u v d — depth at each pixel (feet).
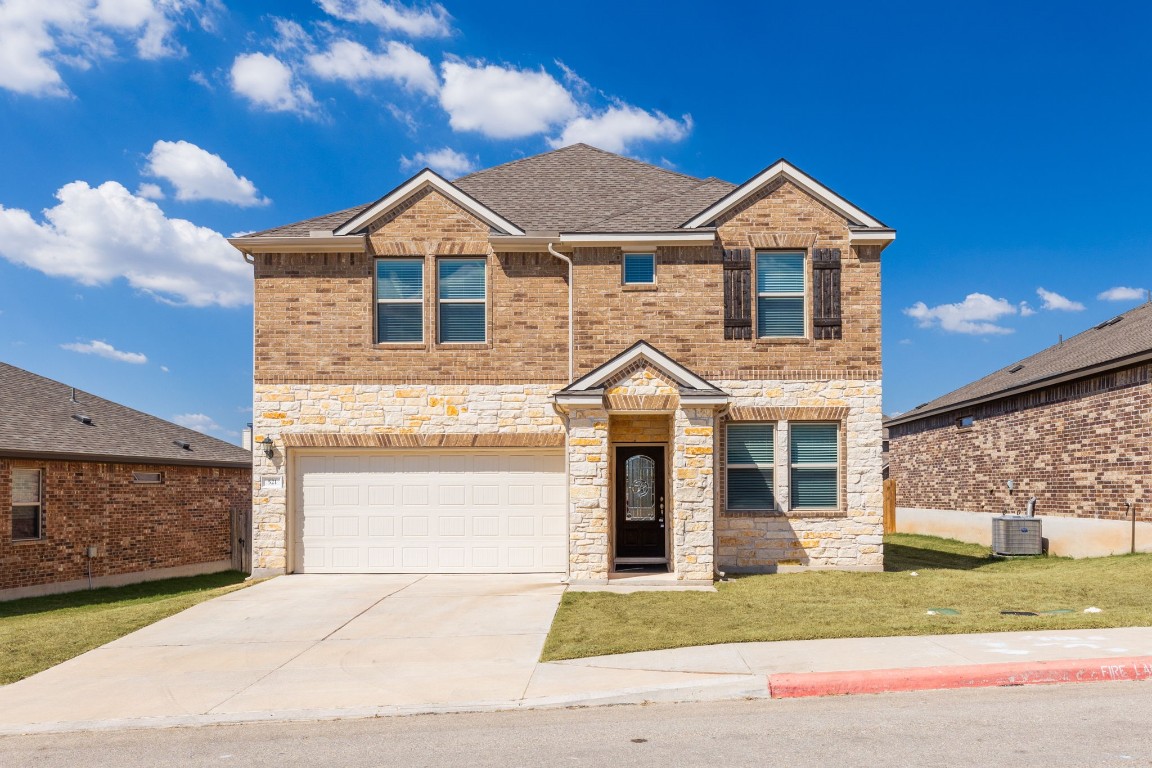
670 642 31.53
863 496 50.49
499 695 25.94
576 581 46.16
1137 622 32.76
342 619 38.63
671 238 50.55
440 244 52.34
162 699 26.76
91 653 33.30
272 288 52.37
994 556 65.77
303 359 52.06
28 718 25.16
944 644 29.96
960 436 82.58
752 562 50.34
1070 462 63.21
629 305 51.24
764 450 51.21
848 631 32.19
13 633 37.22
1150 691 24.76
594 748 20.89
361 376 52.01
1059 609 36.42
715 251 51.39
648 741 21.33
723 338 51.03
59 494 58.90
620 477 51.57
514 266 52.49
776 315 51.67
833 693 25.61
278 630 36.63
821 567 50.34
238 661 31.45
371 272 52.34
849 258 51.29
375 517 52.13
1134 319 71.51
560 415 48.62
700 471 46.34
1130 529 56.13
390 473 52.34
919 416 90.84
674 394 46.75
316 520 52.16
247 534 79.41
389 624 37.37
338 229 51.80
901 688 25.75
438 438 51.65
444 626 36.68
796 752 20.06
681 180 62.54
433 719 24.25
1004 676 25.96
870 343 50.96
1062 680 26.11
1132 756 19.16
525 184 62.39
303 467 52.37
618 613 37.63
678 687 25.72
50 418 64.23
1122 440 57.16
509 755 20.57
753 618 35.45
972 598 39.42
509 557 51.78
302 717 24.73
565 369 51.96
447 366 52.01
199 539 73.20
